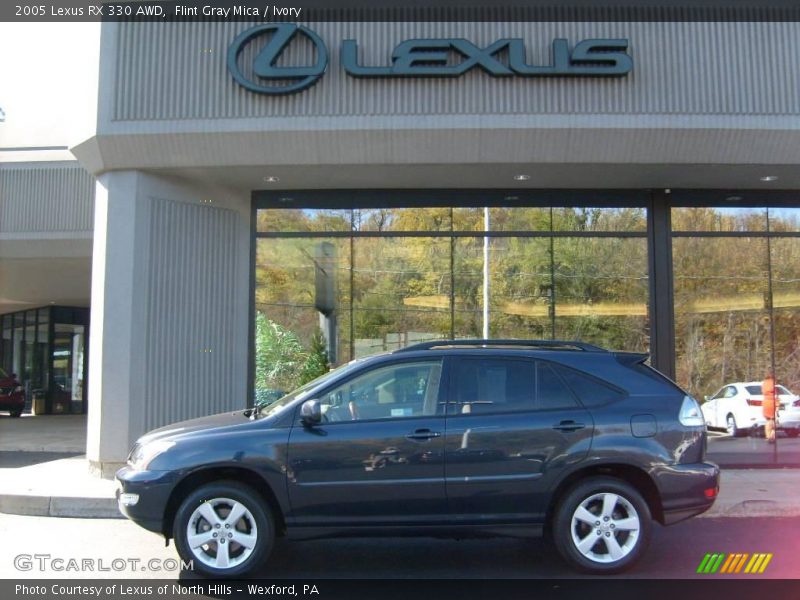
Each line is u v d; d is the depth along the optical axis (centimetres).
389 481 580
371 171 1048
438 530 587
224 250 1114
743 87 992
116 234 1012
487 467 585
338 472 581
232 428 599
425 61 975
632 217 1148
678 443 598
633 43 991
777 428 1117
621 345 1127
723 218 1147
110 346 998
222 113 988
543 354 625
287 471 579
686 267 1140
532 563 649
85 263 1641
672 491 592
